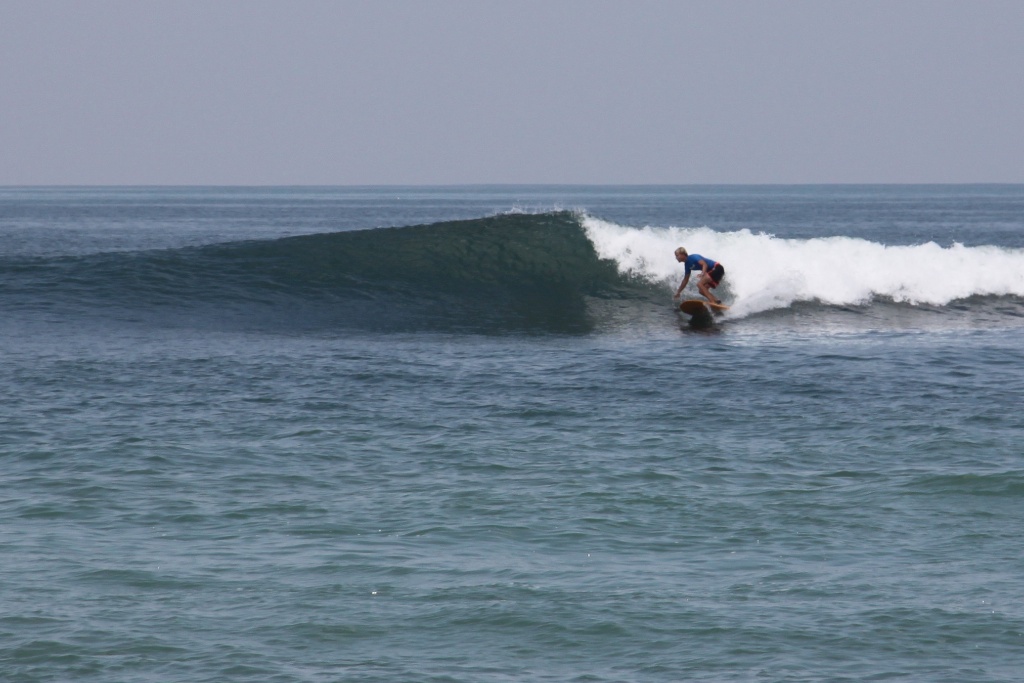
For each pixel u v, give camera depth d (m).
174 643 31.16
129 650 30.66
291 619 32.81
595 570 36.81
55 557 37.41
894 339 83.44
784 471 48.31
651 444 52.88
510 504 43.62
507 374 69.31
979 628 32.22
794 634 31.88
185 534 40.00
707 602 34.09
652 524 41.44
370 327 85.88
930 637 31.62
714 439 53.81
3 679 28.89
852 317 92.06
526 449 51.91
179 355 73.94
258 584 35.41
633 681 29.16
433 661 30.30
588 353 76.94
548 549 38.84
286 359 73.31
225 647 30.95
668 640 31.55
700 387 65.69
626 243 99.50
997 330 88.06
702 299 90.75
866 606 33.78
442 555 38.12
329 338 81.56
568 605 33.84
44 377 66.19
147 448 51.19
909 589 35.12
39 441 52.12
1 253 197.25
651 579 36.03
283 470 48.16
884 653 30.62
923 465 49.12
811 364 73.00
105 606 33.53
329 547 38.81
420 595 34.66
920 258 99.19
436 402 61.56
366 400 61.88
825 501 44.12
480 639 31.64
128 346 76.62
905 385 66.50
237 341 79.56
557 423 57.06
